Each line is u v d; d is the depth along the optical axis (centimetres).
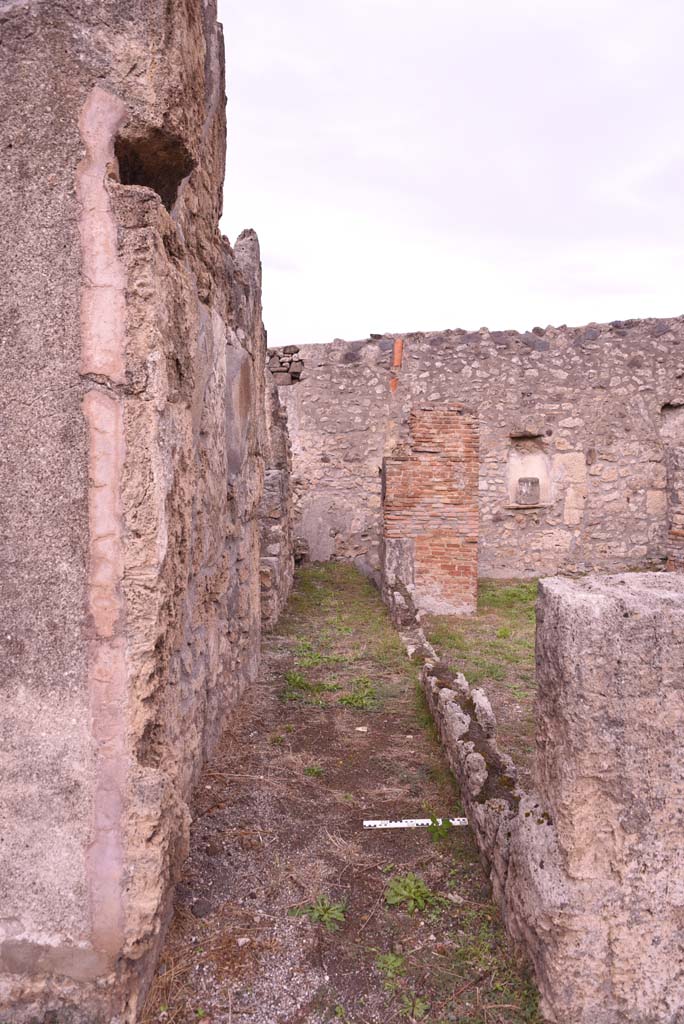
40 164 188
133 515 189
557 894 201
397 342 1228
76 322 188
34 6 187
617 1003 199
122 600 190
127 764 191
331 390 1242
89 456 189
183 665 310
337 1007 208
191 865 279
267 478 793
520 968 221
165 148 200
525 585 1104
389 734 427
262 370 594
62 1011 192
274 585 705
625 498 1206
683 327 1188
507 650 662
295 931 241
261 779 359
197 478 331
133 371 188
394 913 254
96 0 187
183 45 196
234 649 453
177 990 211
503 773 318
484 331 1212
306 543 1220
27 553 191
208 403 356
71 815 192
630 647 199
